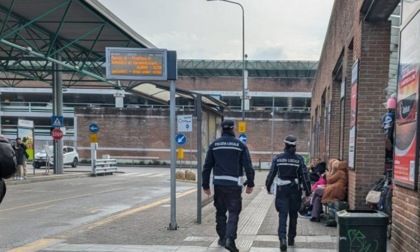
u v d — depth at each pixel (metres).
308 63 52.06
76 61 26.58
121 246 6.63
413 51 4.53
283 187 6.54
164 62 8.07
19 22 18.72
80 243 6.87
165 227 8.27
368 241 4.37
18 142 20.33
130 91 10.91
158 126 45.41
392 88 9.95
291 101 53.94
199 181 8.82
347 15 9.59
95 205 12.12
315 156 24.23
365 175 7.63
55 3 16.34
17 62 24.09
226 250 6.34
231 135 6.42
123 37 21.14
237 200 6.17
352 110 8.17
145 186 18.80
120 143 45.72
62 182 20.72
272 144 44.84
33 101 54.59
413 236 4.52
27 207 11.65
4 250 6.53
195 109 8.96
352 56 9.35
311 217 8.91
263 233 7.66
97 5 16.75
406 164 4.73
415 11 4.48
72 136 48.47
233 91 53.31
